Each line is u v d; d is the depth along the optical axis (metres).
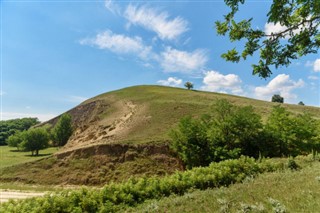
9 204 12.84
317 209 6.76
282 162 19.33
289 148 34.75
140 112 69.62
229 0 4.54
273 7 4.21
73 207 12.52
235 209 8.19
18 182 40.38
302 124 35.59
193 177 15.56
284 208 7.29
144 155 43.09
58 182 39.94
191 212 8.95
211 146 35.38
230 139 35.66
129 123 61.81
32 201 13.11
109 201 13.12
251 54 4.92
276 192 9.24
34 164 44.94
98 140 53.06
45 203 12.27
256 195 9.31
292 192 8.87
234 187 11.91
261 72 4.88
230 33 4.92
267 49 4.69
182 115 62.06
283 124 35.75
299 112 68.31
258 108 66.12
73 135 73.31
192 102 72.25
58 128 89.06
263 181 12.09
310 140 34.75
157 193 14.43
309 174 11.94
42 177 41.41
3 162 57.09
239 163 17.73
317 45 4.30
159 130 53.69
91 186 38.12
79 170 42.00
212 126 37.41
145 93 96.25
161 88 110.69
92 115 90.06
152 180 15.68
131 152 43.62
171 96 85.19
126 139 49.09
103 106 92.12
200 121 40.53
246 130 35.75
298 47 4.43
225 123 35.88
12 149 102.19
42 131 80.31
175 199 11.34
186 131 36.78
